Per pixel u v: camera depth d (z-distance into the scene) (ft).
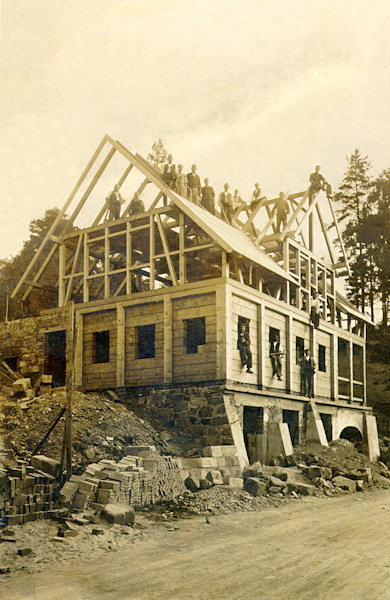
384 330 95.61
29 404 44.01
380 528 34.50
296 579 22.13
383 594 20.25
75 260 64.23
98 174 42.11
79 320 65.98
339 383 89.92
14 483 30.53
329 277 85.87
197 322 59.93
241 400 57.11
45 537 28.14
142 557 25.58
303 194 75.15
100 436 44.27
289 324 69.10
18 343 44.98
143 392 60.64
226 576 22.43
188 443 53.42
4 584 20.95
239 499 43.39
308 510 41.96
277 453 59.47
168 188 60.64
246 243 66.18
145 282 72.33
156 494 39.70
